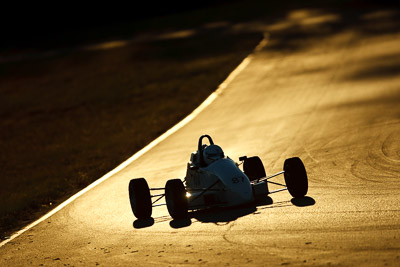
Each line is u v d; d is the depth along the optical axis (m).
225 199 40.47
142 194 43.56
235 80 153.38
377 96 100.88
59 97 178.12
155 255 32.50
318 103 104.12
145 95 156.38
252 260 28.56
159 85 168.62
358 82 122.25
